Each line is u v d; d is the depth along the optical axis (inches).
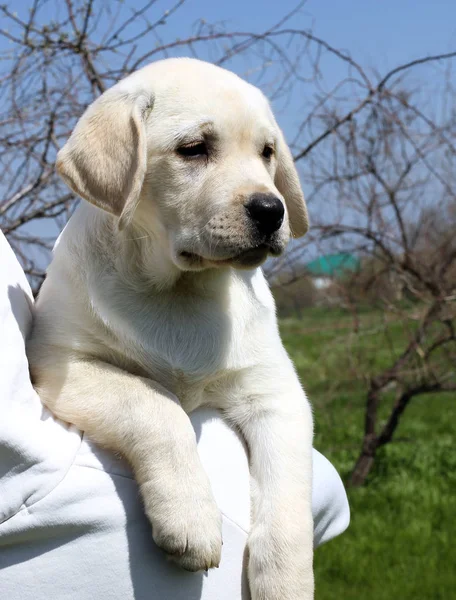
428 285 64.4
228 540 24.4
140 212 28.2
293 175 31.2
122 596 22.2
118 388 25.3
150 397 25.0
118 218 26.8
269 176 28.6
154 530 23.0
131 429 24.4
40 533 21.6
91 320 26.5
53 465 21.7
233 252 26.8
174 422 24.5
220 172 27.8
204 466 24.9
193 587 23.1
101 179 27.3
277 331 28.9
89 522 22.0
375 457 71.8
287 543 25.0
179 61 29.5
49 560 21.7
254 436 27.3
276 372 27.8
